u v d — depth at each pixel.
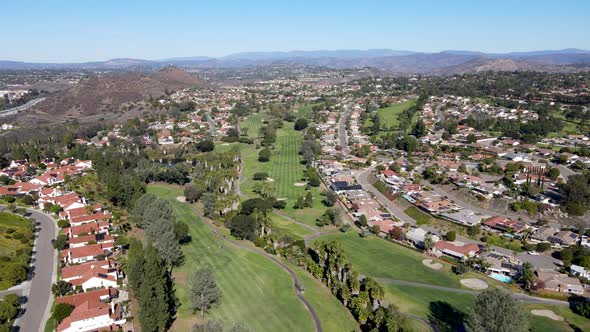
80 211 178.88
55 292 120.12
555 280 135.38
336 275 131.50
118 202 197.12
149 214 159.75
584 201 186.88
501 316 95.06
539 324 114.75
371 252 162.25
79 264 135.00
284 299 124.50
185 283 130.25
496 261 149.38
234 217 173.50
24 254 142.62
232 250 157.62
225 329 107.31
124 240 152.88
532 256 156.50
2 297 119.88
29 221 174.12
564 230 173.25
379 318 108.06
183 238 161.50
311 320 114.69
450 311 120.69
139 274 114.44
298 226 190.88
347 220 198.75
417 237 174.75
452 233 170.75
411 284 137.00
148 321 100.81
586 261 144.25
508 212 194.25
